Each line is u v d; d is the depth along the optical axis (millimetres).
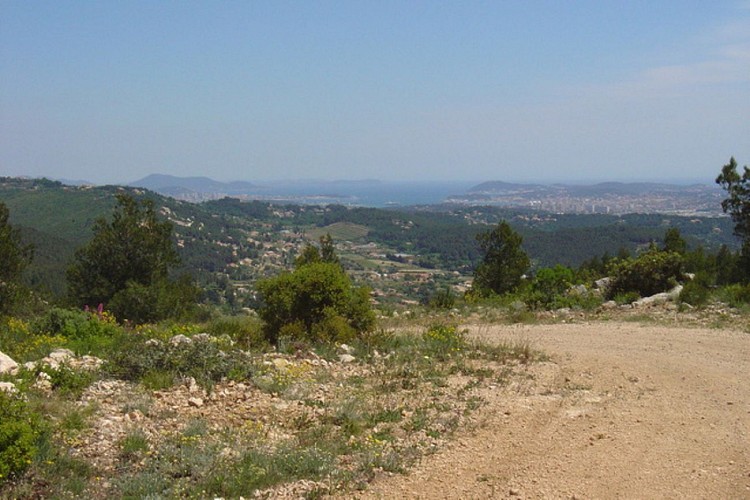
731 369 10117
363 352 11484
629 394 8750
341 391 8797
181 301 20766
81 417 6930
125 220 21172
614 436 6996
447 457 6402
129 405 7555
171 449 6207
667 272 19266
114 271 20766
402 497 5484
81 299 20375
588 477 5887
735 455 6383
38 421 5957
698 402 8289
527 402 8336
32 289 21016
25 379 7859
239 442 6598
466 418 7664
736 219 23594
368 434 7086
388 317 18875
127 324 17969
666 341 12656
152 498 5137
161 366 9141
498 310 18938
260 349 11531
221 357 9539
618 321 15727
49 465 5590
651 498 5449
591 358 11156
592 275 25938
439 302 20703
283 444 6566
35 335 12586
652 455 6426
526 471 6035
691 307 16438
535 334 14211
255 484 5602
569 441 6848
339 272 13562
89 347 11367
